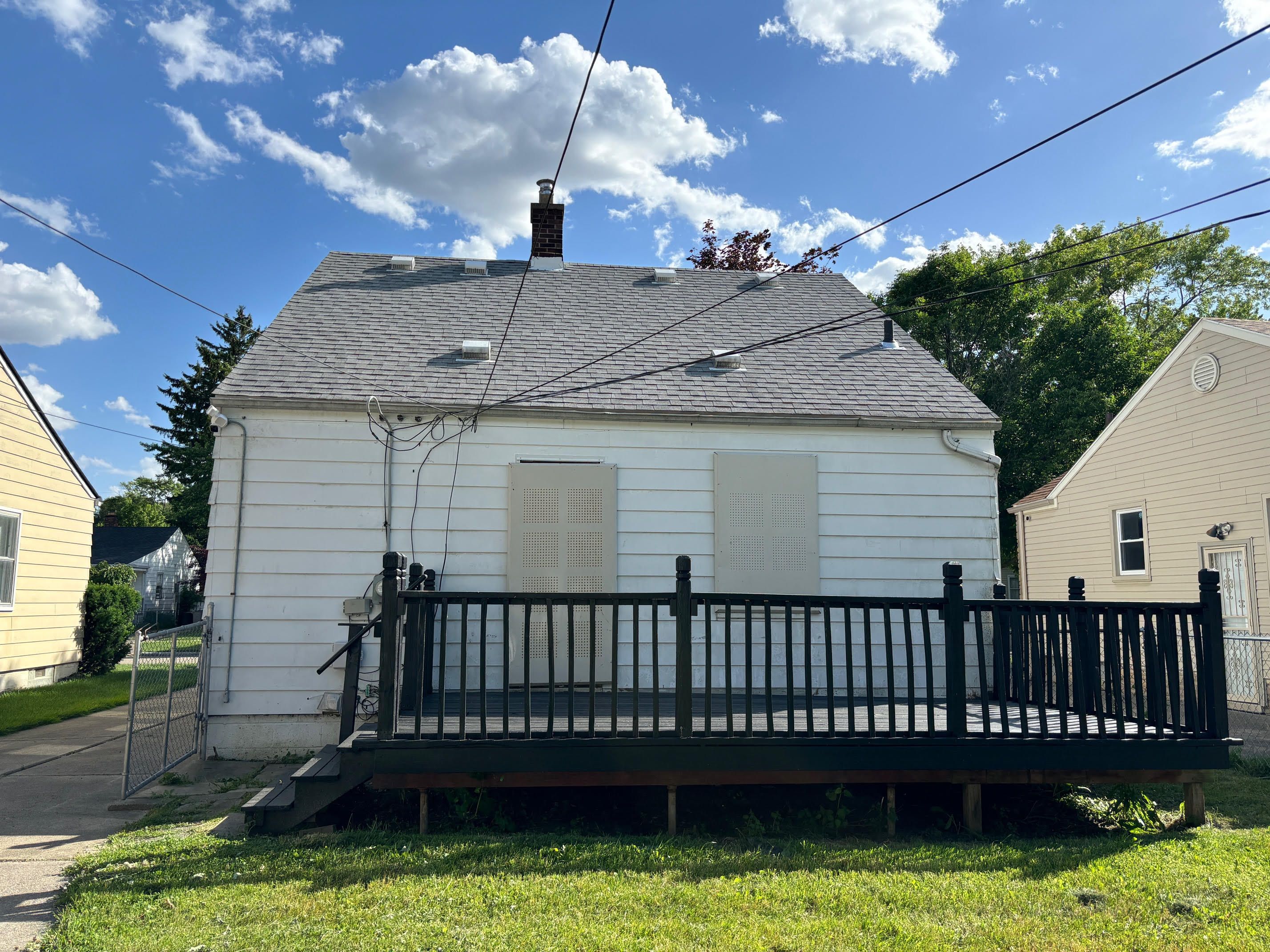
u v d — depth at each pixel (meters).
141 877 4.48
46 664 14.84
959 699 5.71
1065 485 16.88
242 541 8.02
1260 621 11.87
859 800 6.31
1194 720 5.98
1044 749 5.74
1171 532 13.83
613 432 8.69
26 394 13.91
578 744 5.46
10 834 5.59
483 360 9.30
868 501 8.95
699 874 4.62
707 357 9.84
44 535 14.67
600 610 8.34
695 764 5.52
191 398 38.53
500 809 5.83
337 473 8.22
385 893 4.20
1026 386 23.86
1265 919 4.06
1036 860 4.96
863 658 8.80
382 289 10.99
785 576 8.70
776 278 12.66
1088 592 16.12
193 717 7.60
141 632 6.46
